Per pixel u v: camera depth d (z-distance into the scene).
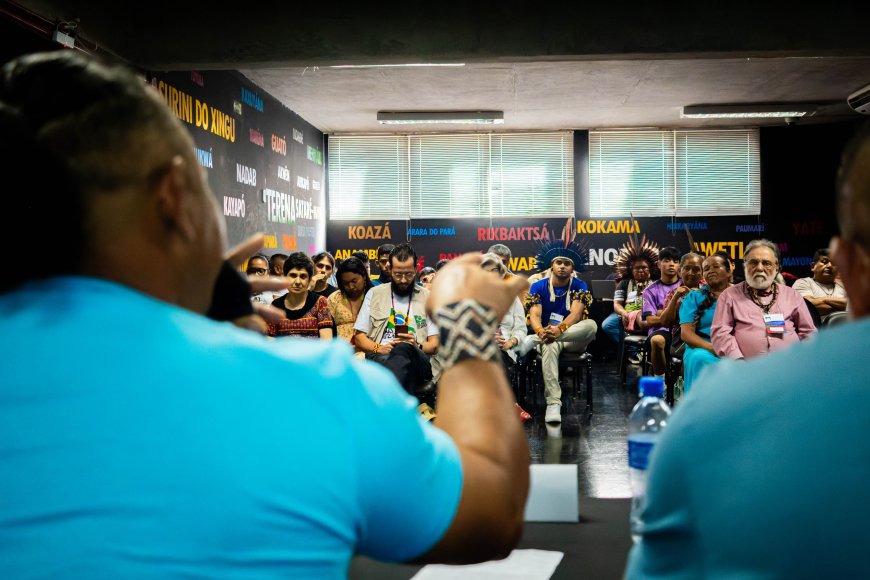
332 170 10.86
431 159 10.83
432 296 0.65
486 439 0.58
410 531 0.52
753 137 10.56
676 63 7.27
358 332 4.89
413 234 10.87
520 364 6.19
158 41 5.21
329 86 8.03
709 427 0.50
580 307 6.04
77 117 0.47
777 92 8.60
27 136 0.47
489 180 10.77
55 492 0.43
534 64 7.18
